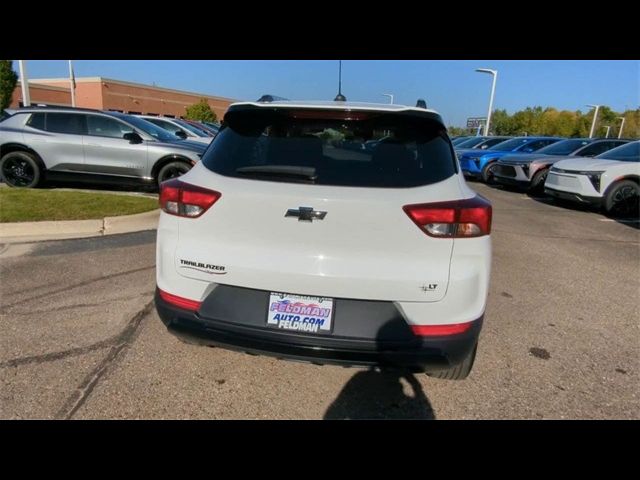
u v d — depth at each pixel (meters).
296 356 2.16
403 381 2.76
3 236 5.48
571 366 3.01
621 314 3.92
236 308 2.23
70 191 7.87
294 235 2.12
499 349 3.21
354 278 2.10
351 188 2.11
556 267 5.27
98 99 46.53
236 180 2.22
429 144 2.34
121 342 3.07
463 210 2.09
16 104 37.59
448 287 2.11
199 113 47.09
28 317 3.38
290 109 2.42
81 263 4.65
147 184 8.23
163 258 2.37
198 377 2.71
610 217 8.85
